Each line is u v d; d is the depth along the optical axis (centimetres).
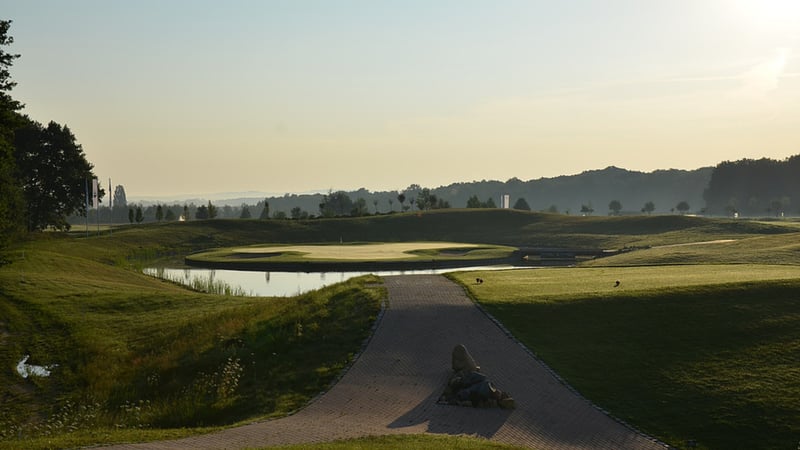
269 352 2447
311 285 5753
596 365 2153
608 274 3638
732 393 1930
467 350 2275
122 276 5531
